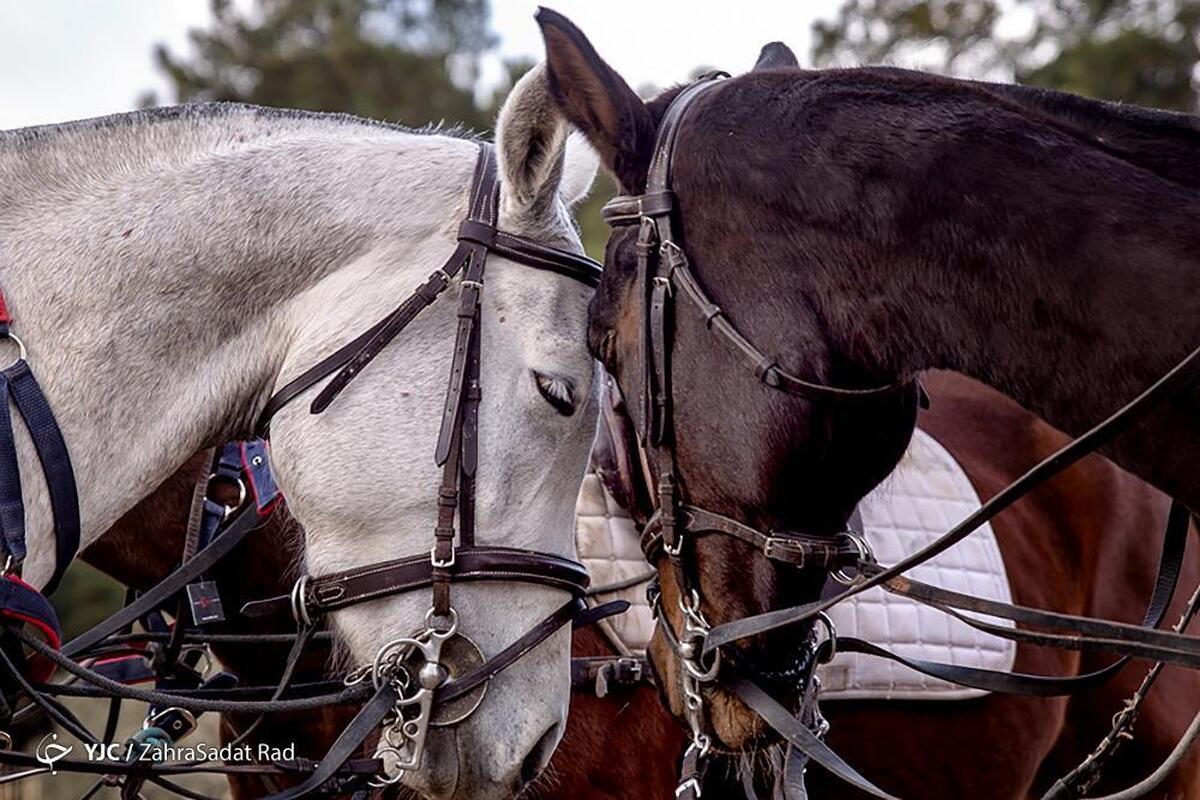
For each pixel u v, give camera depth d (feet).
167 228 7.75
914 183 6.66
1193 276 6.20
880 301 6.71
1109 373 6.33
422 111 65.46
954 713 11.16
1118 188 6.43
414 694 7.74
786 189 6.86
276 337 7.96
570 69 7.22
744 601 7.30
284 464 7.84
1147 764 11.82
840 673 10.52
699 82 7.59
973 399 12.79
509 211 7.86
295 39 68.80
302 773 9.77
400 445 7.66
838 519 7.31
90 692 7.73
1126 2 51.13
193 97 65.62
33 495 7.40
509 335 7.80
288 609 9.71
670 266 7.04
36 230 7.71
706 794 10.11
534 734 7.93
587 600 10.06
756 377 6.88
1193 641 6.46
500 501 7.73
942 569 11.19
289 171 7.98
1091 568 12.09
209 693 8.91
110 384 7.61
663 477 7.29
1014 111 6.79
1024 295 6.44
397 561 7.66
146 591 9.98
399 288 7.81
